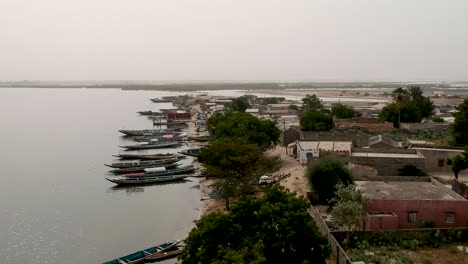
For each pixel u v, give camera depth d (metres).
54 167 86.50
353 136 89.31
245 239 28.12
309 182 55.81
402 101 120.06
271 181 64.62
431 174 65.00
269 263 28.47
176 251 43.81
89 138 123.25
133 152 104.31
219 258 26.44
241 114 95.75
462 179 61.56
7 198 65.69
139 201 64.88
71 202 64.19
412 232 39.62
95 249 47.12
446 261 35.81
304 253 29.53
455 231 39.97
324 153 72.44
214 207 59.75
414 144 74.69
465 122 80.50
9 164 88.81
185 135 127.06
